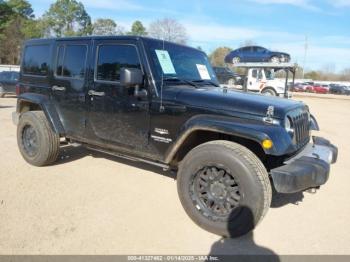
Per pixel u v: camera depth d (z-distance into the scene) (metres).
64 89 5.05
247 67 21.42
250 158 3.43
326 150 4.11
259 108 3.60
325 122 13.49
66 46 5.05
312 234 3.74
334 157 4.39
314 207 4.46
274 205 4.48
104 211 4.01
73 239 3.38
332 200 4.73
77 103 4.91
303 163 3.58
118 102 4.42
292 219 4.09
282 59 22.69
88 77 4.73
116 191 4.62
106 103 4.55
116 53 4.45
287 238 3.63
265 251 3.37
